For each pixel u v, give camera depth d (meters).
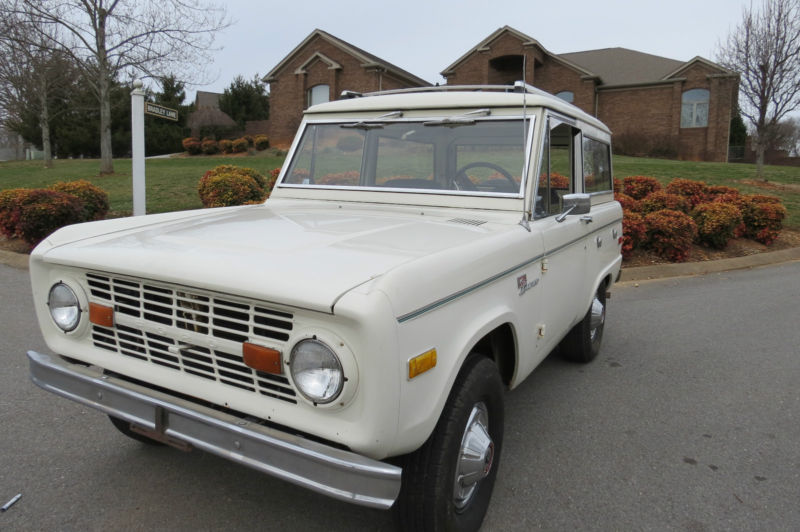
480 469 2.50
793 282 8.47
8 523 2.66
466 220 3.04
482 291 2.44
